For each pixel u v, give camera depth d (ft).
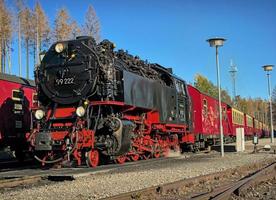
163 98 66.80
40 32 168.66
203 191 33.04
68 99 51.88
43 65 54.54
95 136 49.73
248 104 470.80
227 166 53.26
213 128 107.76
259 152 88.28
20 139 63.46
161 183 36.35
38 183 37.55
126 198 27.30
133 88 55.93
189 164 55.98
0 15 151.53
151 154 64.64
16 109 62.95
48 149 48.21
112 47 56.95
